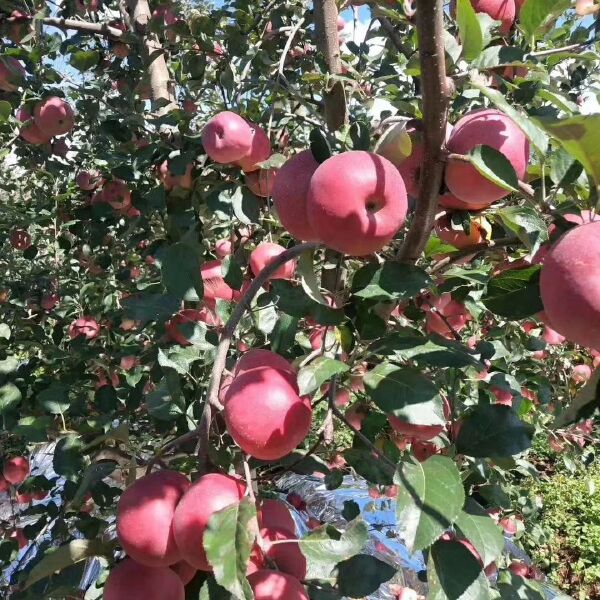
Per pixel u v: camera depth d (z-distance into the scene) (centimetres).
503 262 71
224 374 53
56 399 96
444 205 55
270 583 45
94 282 148
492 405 56
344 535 46
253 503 42
